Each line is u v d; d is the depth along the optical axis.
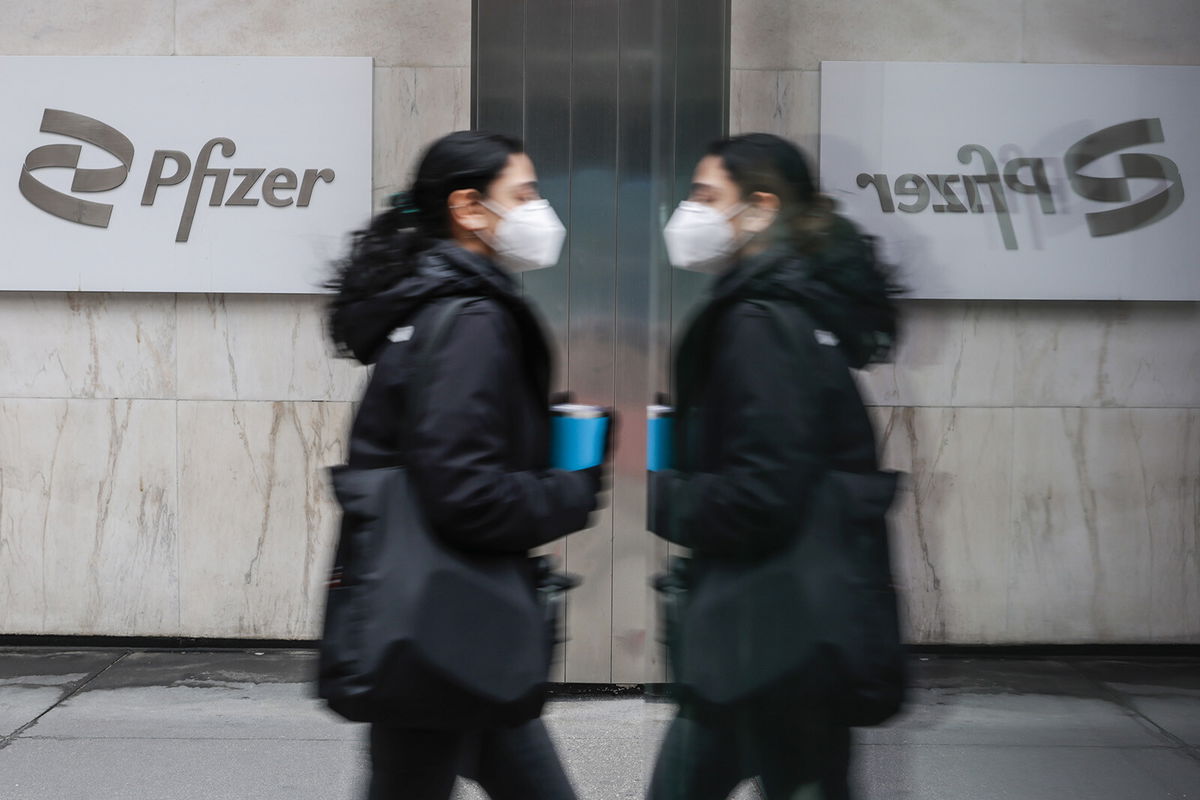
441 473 2.48
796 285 2.03
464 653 2.54
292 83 6.86
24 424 7.19
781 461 2.02
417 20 6.79
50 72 6.92
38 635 7.25
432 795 2.87
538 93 4.95
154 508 7.20
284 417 7.13
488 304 2.59
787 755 2.06
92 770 5.25
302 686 6.50
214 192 6.92
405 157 6.86
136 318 7.12
